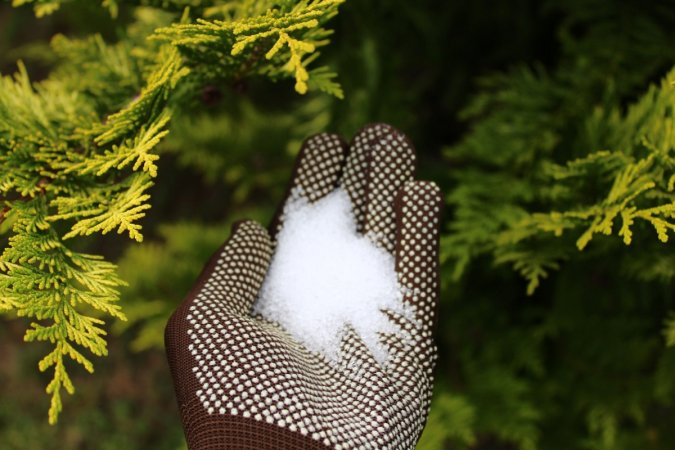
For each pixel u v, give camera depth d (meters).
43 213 0.51
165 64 0.51
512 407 0.69
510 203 0.62
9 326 1.08
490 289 0.73
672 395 0.68
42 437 0.98
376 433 0.47
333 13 0.50
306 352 0.50
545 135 0.64
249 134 0.76
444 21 0.75
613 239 0.57
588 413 0.70
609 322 0.69
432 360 0.50
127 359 1.05
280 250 0.53
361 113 0.69
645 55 0.64
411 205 0.51
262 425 0.46
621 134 0.58
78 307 0.70
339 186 0.54
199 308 0.49
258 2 0.53
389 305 0.51
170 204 1.12
